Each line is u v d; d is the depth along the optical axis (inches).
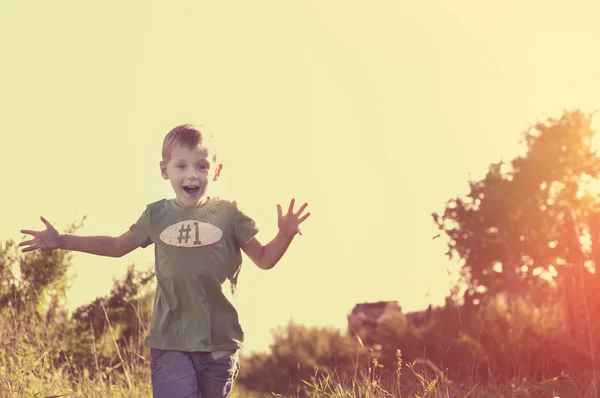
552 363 319.0
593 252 372.8
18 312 293.6
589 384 247.1
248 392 472.1
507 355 310.3
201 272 143.0
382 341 429.7
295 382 449.7
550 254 1019.9
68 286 340.5
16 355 234.5
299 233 146.6
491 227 1084.5
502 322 358.0
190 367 141.0
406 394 205.8
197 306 142.7
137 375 257.1
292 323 546.9
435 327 392.2
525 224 1036.5
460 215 1097.4
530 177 1045.8
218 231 146.3
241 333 148.3
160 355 143.5
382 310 592.4
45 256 334.3
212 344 142.3
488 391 230.8
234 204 150.3
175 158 147.0
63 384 231.8
